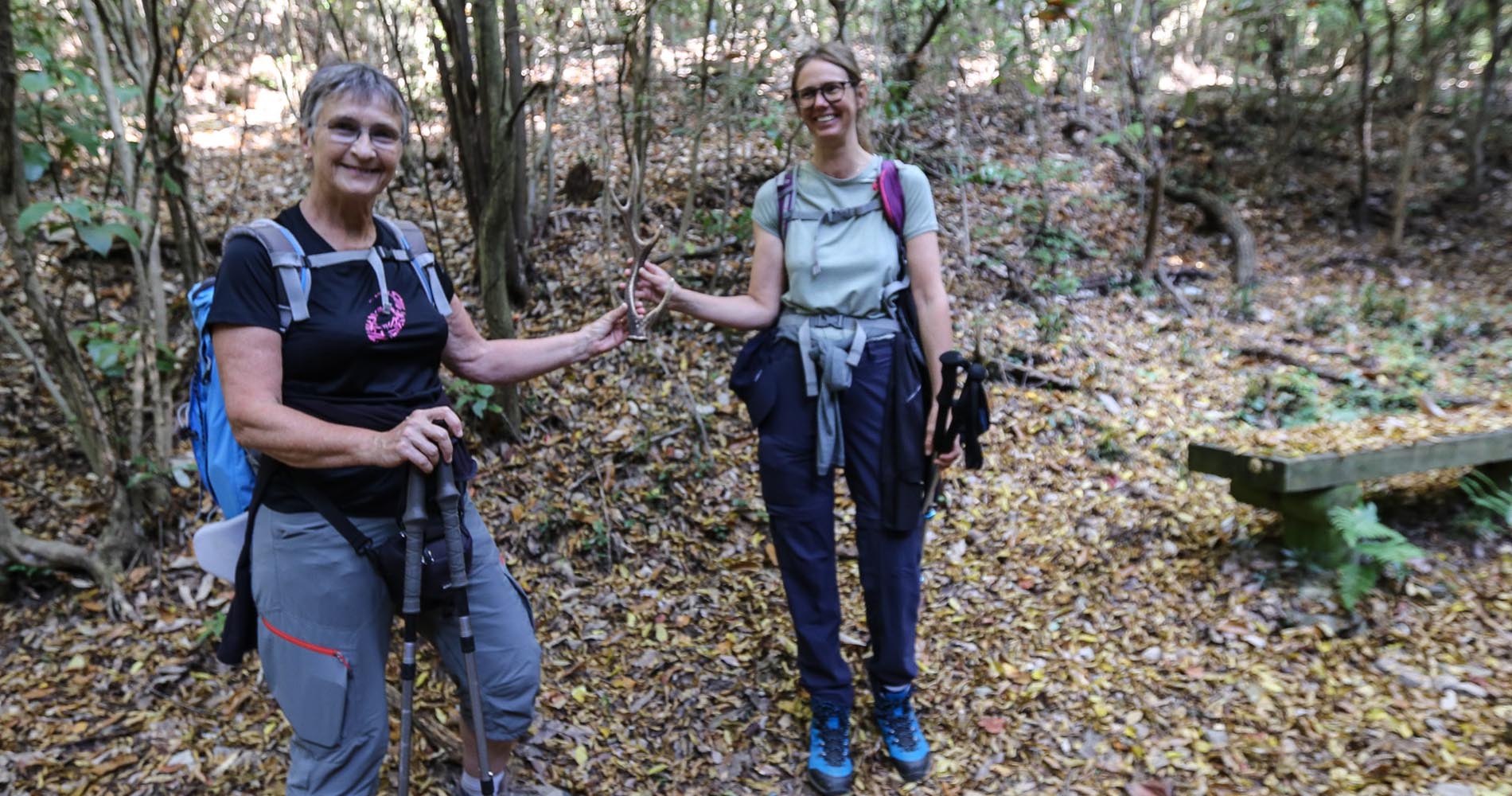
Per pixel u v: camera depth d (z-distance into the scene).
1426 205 6.79
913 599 2.54
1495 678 2.72
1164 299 5.43
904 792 2.52
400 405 1.87
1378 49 7.47
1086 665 2.90
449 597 1.92
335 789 1.89
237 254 1.71
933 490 2.56
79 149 3.79
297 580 1.81
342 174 1.77
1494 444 3.33
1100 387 4.38
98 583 3.04
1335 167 7.24
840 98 2.39
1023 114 6.92
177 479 3.21
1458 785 2.36
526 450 3.77
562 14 4.54
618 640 3.04
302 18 5.39
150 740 2.56
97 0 3.12
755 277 2.57
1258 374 4.58
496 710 2.06
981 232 5.50
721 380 4.18
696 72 4.86
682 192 5.22
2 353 3.78
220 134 5.81
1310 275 5.96
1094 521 3.55
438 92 5.26
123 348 3.12
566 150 5.57
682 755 2.64
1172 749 2.57
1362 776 2.43
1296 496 3.14
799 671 2.72
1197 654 2.91
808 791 2.53
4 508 2.99
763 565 3.36
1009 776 2.54
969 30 5.54
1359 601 3.05
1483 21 6.74
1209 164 7.12
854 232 2.46
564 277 4.62
